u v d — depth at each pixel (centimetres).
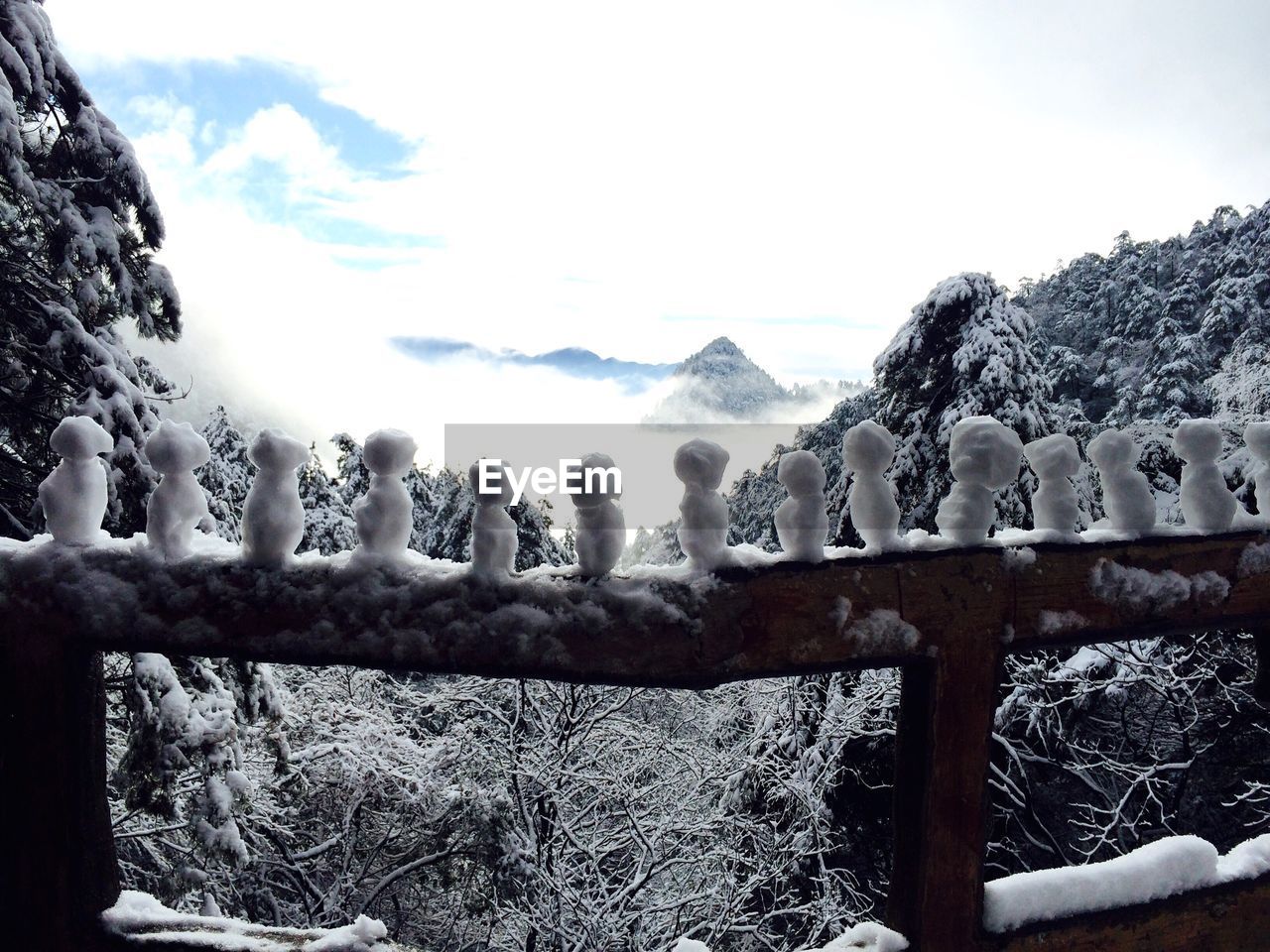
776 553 128
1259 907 152
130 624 127
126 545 130
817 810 816
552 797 792
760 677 123
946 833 133
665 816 827
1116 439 150
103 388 604
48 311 633
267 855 842
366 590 122
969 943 135
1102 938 143
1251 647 875
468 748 809
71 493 133
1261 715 883
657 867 803
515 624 119
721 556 123
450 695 816
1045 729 973
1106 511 152
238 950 135
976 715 133
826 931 812
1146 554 142
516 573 124
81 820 134
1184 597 144
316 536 1443
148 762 489
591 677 119
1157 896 147
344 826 848
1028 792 930
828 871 809
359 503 125
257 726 657
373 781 831
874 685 834
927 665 132
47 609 128
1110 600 139
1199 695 938
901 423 1155
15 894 132
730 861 855
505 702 879
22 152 640
